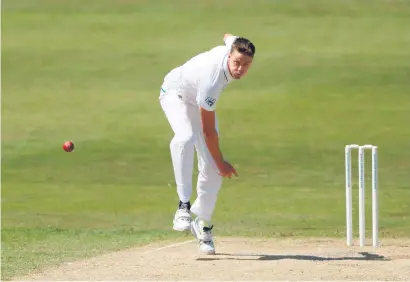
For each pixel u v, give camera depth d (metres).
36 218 41.03
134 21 86.38
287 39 80.12
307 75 72.19
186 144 25.81
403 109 64.81
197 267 25.42
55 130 62.91
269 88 70.00
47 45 81.88
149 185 50.41
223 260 26.64
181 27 84.06
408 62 74.12
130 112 66.38
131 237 33.50
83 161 56.06
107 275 24.48
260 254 28.02
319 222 38.69
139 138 60.53
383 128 61.12
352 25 83.00
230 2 90.50
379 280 23.34
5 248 30.25
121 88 71.81
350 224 30.30
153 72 74.62
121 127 63.03
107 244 31.20
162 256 27.64
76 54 79.44
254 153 56.53
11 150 58.53
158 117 65.06
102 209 43.69
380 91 68.56
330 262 26.14
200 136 26.30
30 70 76.50
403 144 57.53
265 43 79.31
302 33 81.44
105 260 27.09
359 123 62.28
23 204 45.12
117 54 78.88
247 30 82.50
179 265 25.81
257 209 42.66
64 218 41.03
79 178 52.19
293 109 65.50
